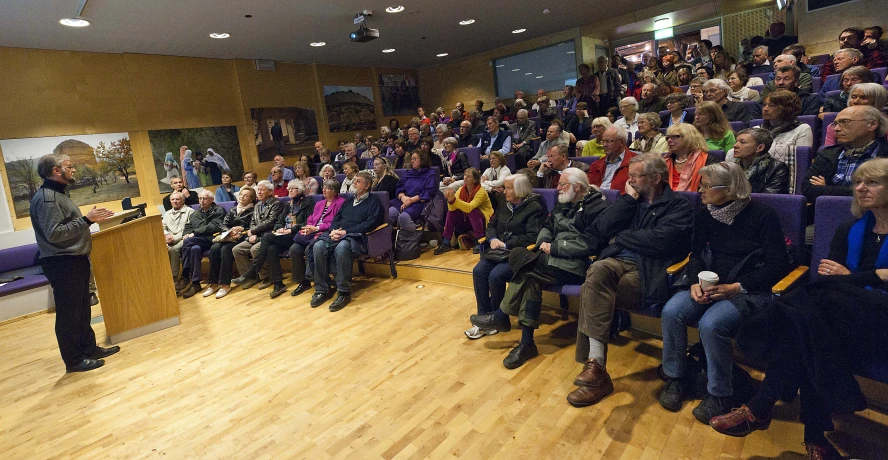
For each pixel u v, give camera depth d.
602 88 7.12
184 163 6.99
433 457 1.72
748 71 5.12
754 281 1.74
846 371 1.39
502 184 3.83
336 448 1.84
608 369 2.18
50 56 5.77
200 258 4.29
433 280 3.74
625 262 2.10
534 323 2.28
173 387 2.50
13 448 2.10
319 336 2.96
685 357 1.84
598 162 3.29
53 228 2.71
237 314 3.57
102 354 3.02
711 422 1.69
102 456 1.97
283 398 2.26
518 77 9.43
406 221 3.98
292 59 8.10
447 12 6.23
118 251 3.20
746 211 1.84
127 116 6.42
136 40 5.79
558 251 2.26
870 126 2.09
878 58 4.17
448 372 2.32
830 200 1.78
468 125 5.81
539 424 1.84
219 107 7.39
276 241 3.94
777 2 6.79
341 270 3.46
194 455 1.91
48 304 4.30
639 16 7.77
